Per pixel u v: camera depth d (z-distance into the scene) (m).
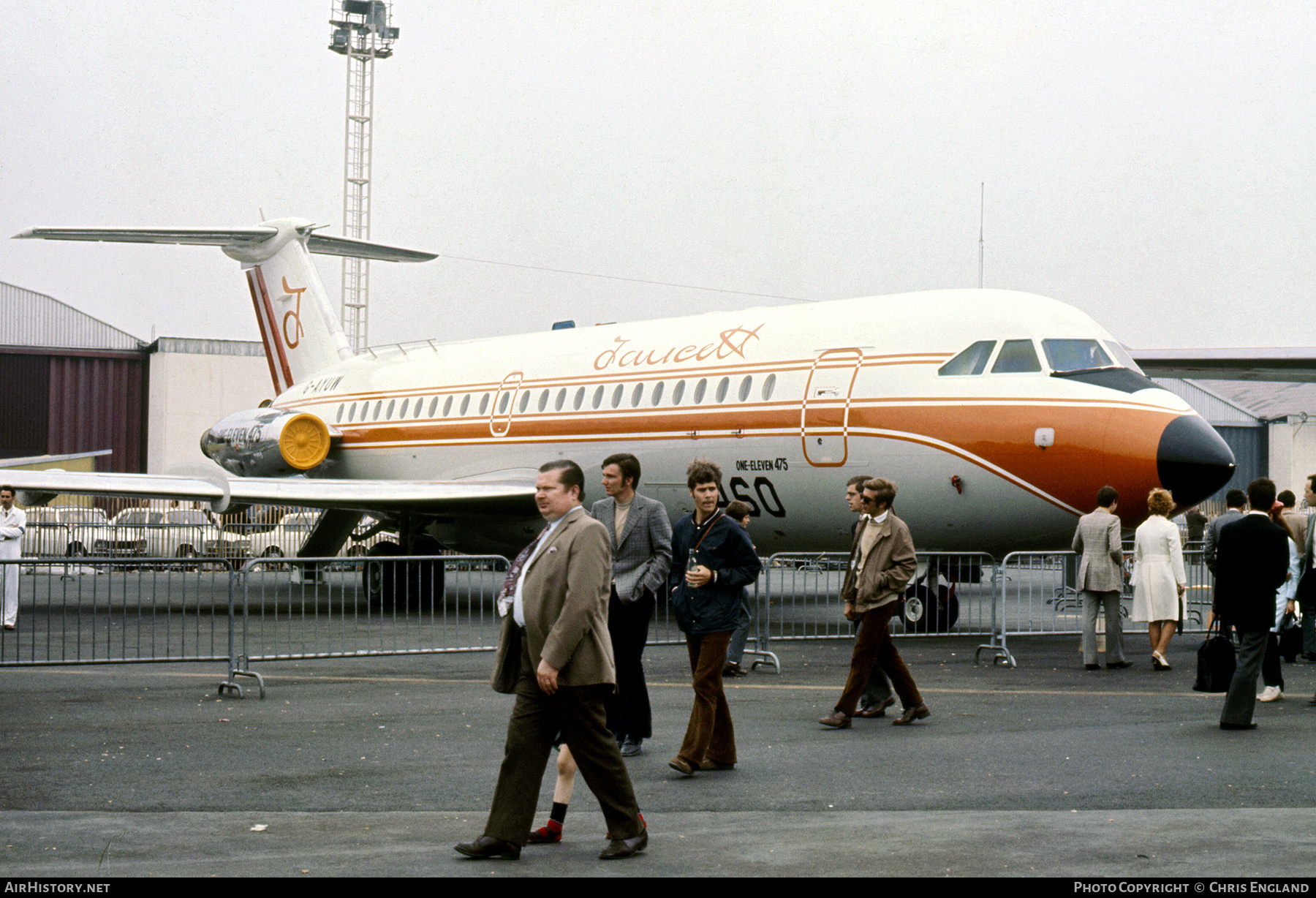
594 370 19.19
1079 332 15.07
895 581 9.05
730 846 5.95
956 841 5.99
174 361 52.31
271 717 9.59
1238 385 61.03
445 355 22.86
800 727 9.24
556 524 6.00
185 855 5.77
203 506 29.56
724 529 7.73
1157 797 6.92
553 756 8.35
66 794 7.02
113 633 15.02
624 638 8.00
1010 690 11.09
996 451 14.48
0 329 51.66
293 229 27.16
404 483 19.30
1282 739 8.69
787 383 16.27
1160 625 12.54
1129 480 13.80
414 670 12.33
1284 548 8.95
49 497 17.81
